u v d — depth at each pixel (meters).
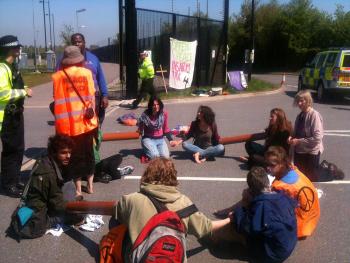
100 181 6.20
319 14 45.78
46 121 11.49
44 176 4.27
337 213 5.16
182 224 3.25
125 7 15.20
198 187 6.07
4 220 4.84
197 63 18.58
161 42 16.98
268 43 47.03
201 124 7.43
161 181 3.44
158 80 17.25
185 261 3.18
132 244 3.22
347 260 4.06
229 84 19.91
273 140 6.45
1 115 5.26
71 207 4.31
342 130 10.62
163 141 7.40
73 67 5.18
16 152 5.50
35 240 4.38
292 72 45.34
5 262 3.97
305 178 4.43
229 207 5.27
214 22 19.25
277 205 3.81
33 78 28.84
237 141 7.44
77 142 5.25
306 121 6.04
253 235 3.83
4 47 5.21
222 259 4.03
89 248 4.24
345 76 16.00
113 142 8.88
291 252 3.87
